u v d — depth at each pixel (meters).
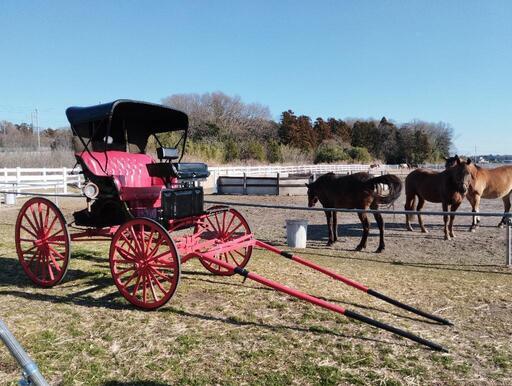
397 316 4.44
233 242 5.08
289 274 5.92
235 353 3.47
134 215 5.00
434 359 3.43
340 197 8.80
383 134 79.00
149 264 4.38
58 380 3.06
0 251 6.92
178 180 5.48
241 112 63.31
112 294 4.84
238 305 4.55
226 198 19.83
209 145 43.97
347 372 3.19
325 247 8.98
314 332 3.91
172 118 6.05
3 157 26.64
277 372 3.18
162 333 3.82
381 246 8.52
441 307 4.74
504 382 3.10
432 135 84.69
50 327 3.92
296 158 55.03
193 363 3.31
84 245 7.45
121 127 6.03
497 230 11.31
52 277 5.08
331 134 76.69
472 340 3.84
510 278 6.21
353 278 5.87
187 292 4.96
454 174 9.88
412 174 11.22
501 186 11.36
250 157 47.94
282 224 11.91
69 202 16.20
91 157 5.36
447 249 8.79
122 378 3.09
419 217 11.06
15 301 4.59
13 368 3.16
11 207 14.48
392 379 3.10
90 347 3.54
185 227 5.23
